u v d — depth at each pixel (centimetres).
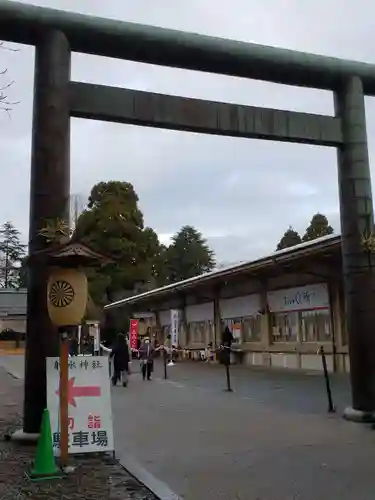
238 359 2786
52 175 865
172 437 899
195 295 3294
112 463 714
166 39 948
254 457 745
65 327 698
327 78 1070
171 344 3228
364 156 1077
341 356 2009
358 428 944
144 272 4391
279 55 1023
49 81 884
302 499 565
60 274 699
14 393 1694
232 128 991
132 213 4366
